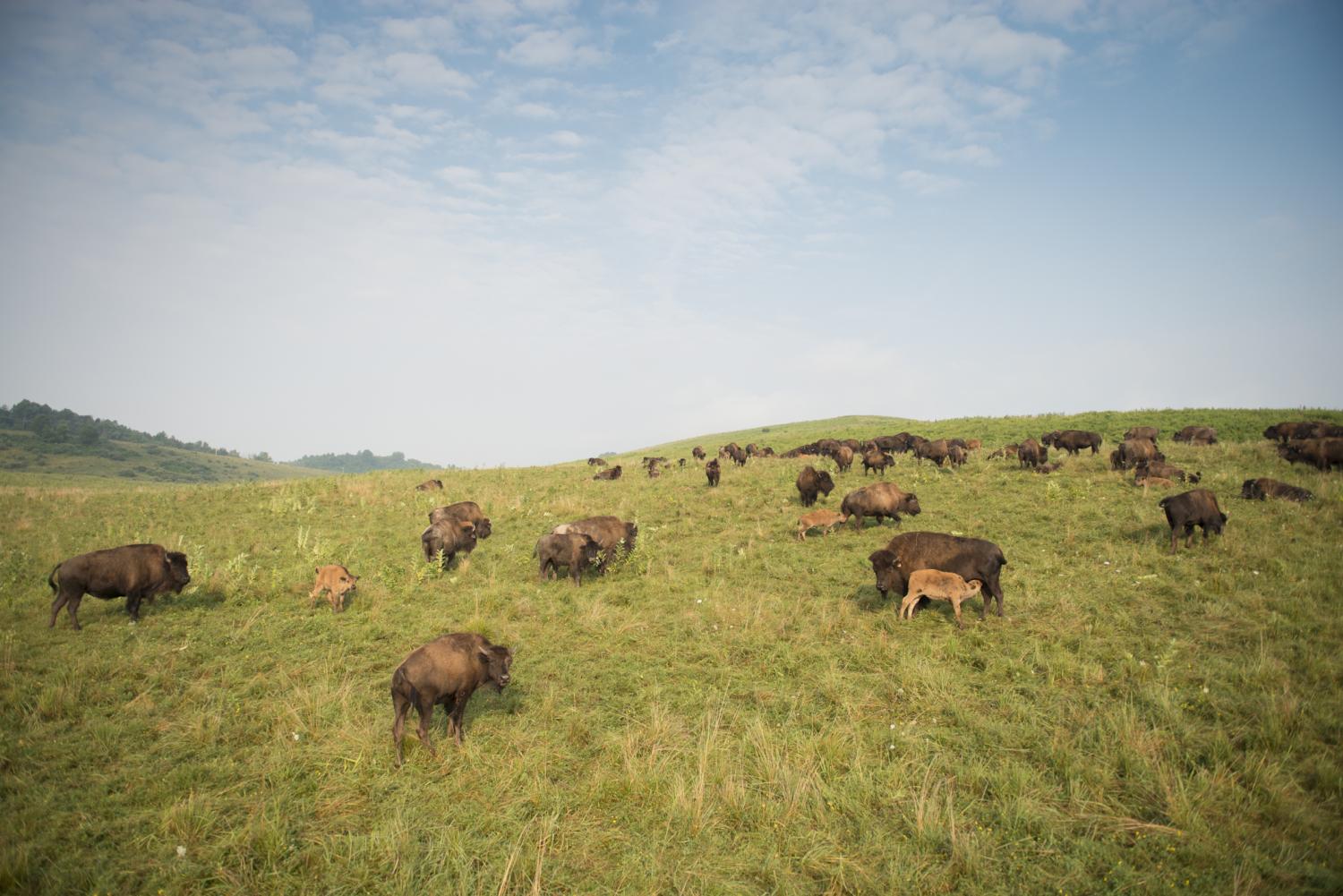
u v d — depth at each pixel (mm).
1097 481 19562
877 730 7457
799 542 15750
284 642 10469
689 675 9234
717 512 19359
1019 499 17984
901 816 6066
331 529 19188
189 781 6656
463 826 6016
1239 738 6812
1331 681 7668
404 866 5398
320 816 6223
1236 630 9289
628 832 5930
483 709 8312
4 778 6598
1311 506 14695
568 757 7156
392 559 15812
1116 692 8070
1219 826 5633
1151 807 5961
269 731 7688
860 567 13555
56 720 7910
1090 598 10930
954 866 5422
